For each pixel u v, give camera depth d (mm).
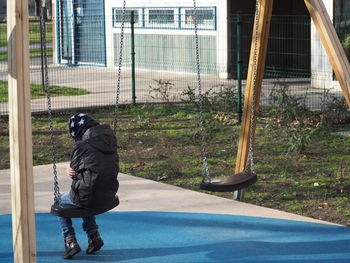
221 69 39062
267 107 28406
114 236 13352
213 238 13109
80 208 11227
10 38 10016
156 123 26094
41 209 15242
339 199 15789
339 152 20750
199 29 39906
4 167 19719
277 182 17391
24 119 10117
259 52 15586
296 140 20500
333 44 14164
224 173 18500
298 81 37469
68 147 22188
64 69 45281
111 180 11289
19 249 10352
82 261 11961
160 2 41750
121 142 22734
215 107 28125
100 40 46156
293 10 41656
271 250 12352
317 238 12992
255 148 21484
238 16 25703
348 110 26094
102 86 36562
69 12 47781
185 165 19531
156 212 14852
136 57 44125
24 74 10055
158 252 12391
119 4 44438
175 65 41625
